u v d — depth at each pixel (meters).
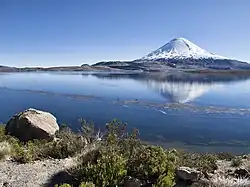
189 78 167.88
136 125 31.83
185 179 6.09
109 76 183.50
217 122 34.12
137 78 156.75
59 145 8.41
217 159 10.21
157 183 5.54
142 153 6.46
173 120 35.12
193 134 27.75
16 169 6.98
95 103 51.75
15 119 11.71
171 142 24.66
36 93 69.88
